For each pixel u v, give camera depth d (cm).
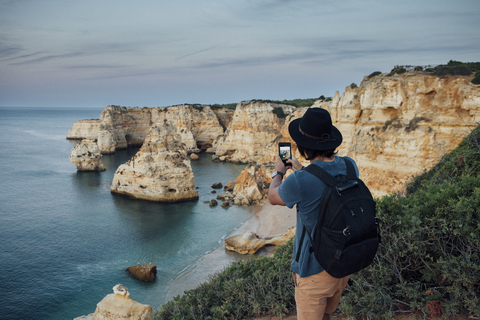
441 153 2297
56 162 8081
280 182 308
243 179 5322
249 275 745
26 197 4906
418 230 489
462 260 443
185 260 2878
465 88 2195
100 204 4622
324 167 275
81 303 2222
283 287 645
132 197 5009
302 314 302
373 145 2695
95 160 7081
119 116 11244
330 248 251
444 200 520
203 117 11044
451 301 436
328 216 253
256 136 8650
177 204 4731
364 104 2833
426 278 489
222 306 659
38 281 2484
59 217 4019
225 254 2978
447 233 489
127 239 3350
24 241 3244
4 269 2655
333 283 289
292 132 304
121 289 1634
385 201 563
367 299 485
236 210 4431
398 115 2586
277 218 3941
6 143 11800
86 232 3528
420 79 2455
